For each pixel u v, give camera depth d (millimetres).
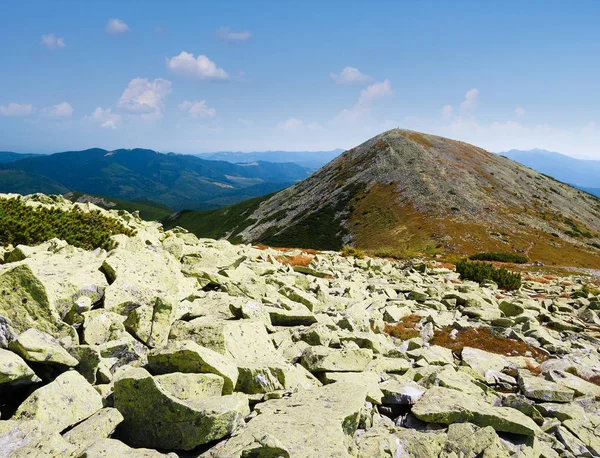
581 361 16953
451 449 8492
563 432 10320
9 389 7266
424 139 190500
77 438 6551
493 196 142750
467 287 30734
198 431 6992
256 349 11023
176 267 17109
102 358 8906
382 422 9695
